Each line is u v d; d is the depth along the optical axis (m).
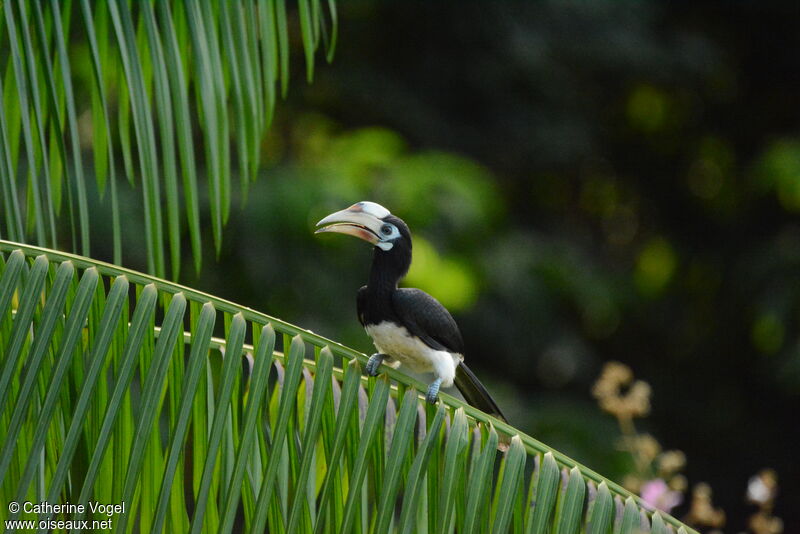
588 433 14.80
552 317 16.81
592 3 17.55
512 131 17.72
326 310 12.87
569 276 16.41
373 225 6.18
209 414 4.59
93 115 5.46
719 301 20.11
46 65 5.02
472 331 15.75
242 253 12.52
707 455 19.83
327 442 4.71
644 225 21.08
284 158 14.58
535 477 4.93
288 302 12.80
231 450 4.58
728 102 20.95
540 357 16.78
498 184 17.61
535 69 17.27
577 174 20.33
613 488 5.02
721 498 19.22
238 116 5.59
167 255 12.42
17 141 5.52
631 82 19.41
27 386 4.17
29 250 4.38
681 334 20.02
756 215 20.39
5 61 6.22
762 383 20.02
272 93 5.80
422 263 12.95
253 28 5.70
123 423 4.49
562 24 17.53
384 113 16.69
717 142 21.31
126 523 4.11
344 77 16.52
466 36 17.22
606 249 20.41
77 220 11.27
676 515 16.30
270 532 4.60
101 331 4.26
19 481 4.41
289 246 12.80
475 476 4.67
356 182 12.93
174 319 4.36
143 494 4.53
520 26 17.19
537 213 19.11
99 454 4.12
